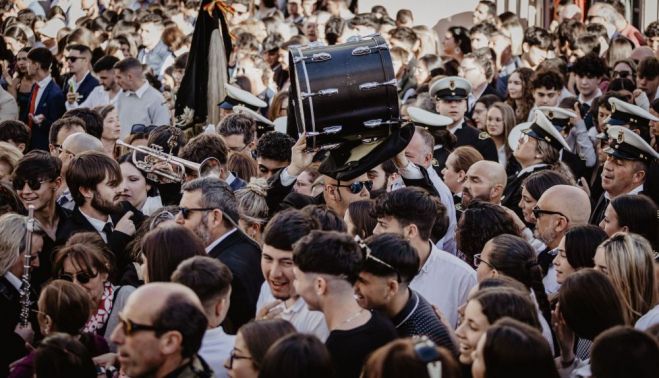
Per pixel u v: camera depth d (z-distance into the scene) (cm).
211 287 518
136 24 1680
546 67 1180
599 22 1564
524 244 595
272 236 567
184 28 1814
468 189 808
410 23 1712
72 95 1342
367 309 527
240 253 634
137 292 455
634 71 1297
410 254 540
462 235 668
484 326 488
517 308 490
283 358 433
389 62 671
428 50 1577
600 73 1216
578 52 1428
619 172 852
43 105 1324
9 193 727
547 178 767
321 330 554
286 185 701
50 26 1814
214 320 525
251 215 692
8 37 1664
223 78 1206
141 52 1631
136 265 684
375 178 768
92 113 992
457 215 845
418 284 630
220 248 636
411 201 621
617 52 1409
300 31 1797
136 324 446
